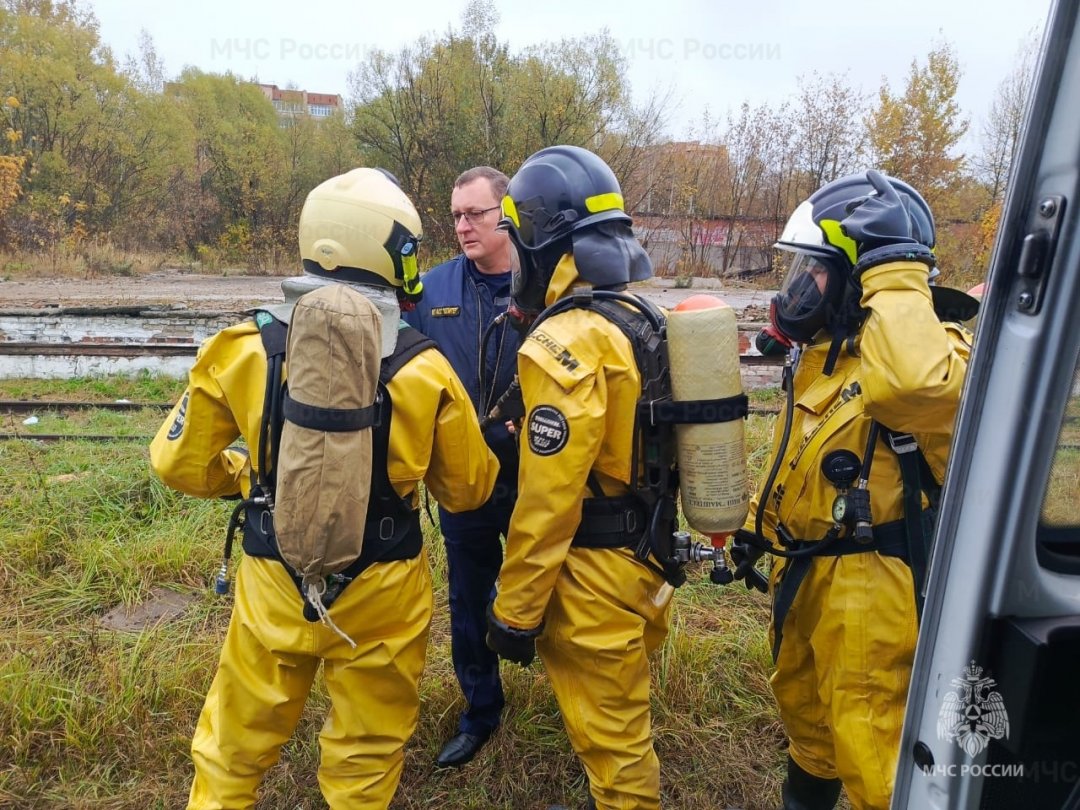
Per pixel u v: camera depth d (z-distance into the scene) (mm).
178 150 27109
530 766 2617
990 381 1107
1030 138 1050
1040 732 1109
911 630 1732
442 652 3170
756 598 3652
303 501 1606
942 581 1179
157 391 8406
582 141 20875
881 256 1652
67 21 26578
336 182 1890
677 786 2549
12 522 4141
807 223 1859
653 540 1868
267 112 33250
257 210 27891
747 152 24078
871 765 1724
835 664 1804
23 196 22938
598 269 1825
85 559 3754
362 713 1910
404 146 21656
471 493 2010
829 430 1797
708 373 1750
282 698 1885
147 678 2822
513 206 1920
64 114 24562
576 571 1866
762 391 8062
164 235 27062
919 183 22172
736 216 23938
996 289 1091
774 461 1932
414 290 1956
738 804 2498
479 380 2400
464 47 21281
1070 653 1091
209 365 1839
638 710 1915
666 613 2049
